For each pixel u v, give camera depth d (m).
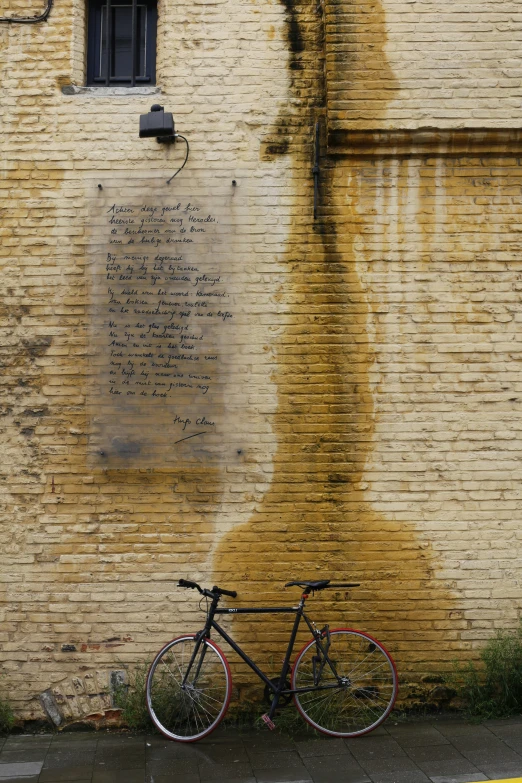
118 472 5.72
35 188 5.88
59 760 4.91
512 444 5.74
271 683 5.28
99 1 6.21
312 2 6.00
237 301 5.81
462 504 5.71
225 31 5.98
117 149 5.91
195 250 5.84
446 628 5.64
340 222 5.85
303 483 5.71
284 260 5.83
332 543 5.67
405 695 5.59
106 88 5.98
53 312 5.82
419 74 5.78
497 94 5.77
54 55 5.98
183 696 5.36
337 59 5.80
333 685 5.29
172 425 5.73
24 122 5.93
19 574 5.65
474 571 5.67
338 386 5.76
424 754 4.88
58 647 5.60
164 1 6.00
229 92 5.93
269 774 4.64
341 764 4.77
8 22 6.00
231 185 5.88
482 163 5.89
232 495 5.70
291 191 5.88
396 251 5.84
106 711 5.53
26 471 5.72
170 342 5.79
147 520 5.69
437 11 5.83
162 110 5.81
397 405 5.76
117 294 5.82
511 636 5.61
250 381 5.76
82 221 5.86
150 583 5.65
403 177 5.88
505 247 5.85
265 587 5.64
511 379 5.77
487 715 5.48
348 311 5.80
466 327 5.80
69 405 5.76
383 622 5.63
